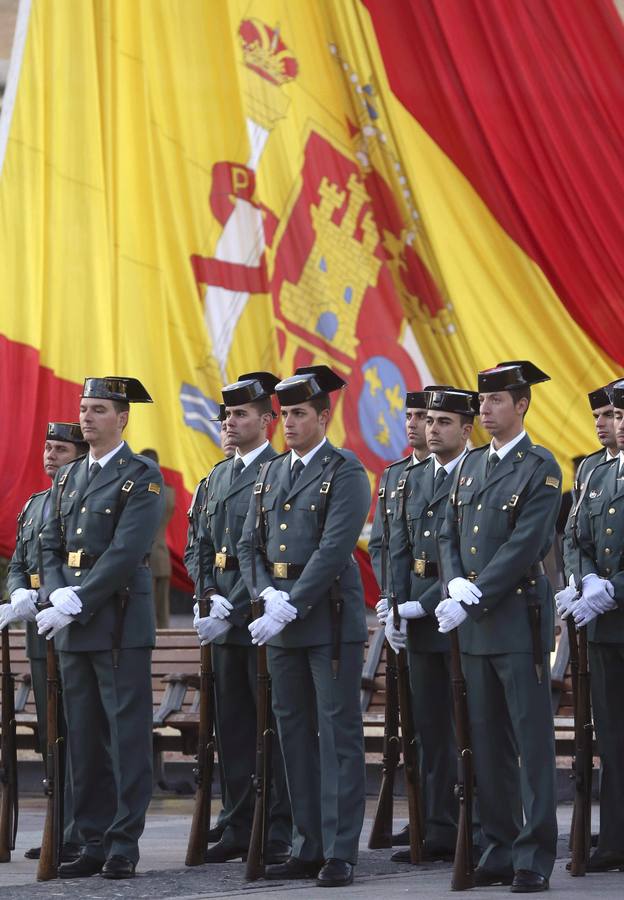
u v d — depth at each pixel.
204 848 23.38
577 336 55.41
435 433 24.05
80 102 51.03
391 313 54.53
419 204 54.81
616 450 24.23
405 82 55.38
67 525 23.33
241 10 53.78
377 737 33.22
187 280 52.00
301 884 20.95
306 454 22.53
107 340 50.38
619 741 22.20
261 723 21.89
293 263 53.47
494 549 20.75
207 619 23.89
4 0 50.88
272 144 53.78
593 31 56.28
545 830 19.84
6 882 21.69
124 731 22.61
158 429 50.53
